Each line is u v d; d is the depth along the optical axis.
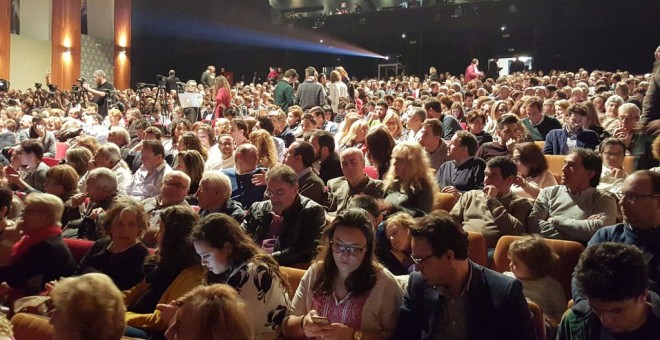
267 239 4.42
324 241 2.98
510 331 2.43
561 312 3.27
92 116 11.91
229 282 2.95
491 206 4.30
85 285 2.07
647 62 19.70
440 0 21.56
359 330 2.76
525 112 8.09
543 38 20.64
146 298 3.47
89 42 22.08
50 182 5.49
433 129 6.06
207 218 3.11
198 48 25.41
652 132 4.12
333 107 12.39
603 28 19.86
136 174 6.39
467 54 22.02
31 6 20.61
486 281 2.50
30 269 4.07
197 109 12.72
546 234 4.21
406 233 3.55
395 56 22.89
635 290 2.02
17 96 15.72
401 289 2.90
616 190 4.85
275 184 3.97
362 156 4.73
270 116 8.79
